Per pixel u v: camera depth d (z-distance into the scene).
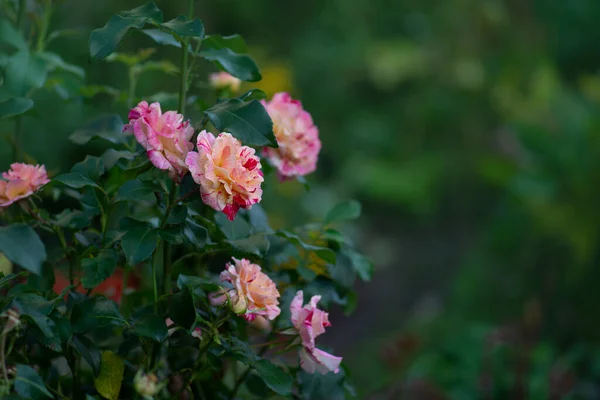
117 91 1.85
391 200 6.98
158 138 1.56
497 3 7.16
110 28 1.59
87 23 4.62
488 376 2.70
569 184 3.91
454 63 7.40
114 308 1.60
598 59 6.80
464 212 7.12
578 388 2.76
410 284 5.94
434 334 3.86
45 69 1.76
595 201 3.74
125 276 1.74
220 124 1.59
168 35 1.69
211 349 1.65
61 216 1.68
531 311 3.19
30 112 1.76
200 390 1.70
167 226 1.61
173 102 1.80
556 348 3.29
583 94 4.81
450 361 2.77
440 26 7.58
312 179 6.59
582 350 2.87
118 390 1.63
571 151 3.95
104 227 1.63
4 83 1.74
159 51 4.55
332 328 5.05
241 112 1.59
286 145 1.73
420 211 7.00
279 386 1.62
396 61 7.42
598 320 3.44
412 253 6.58
